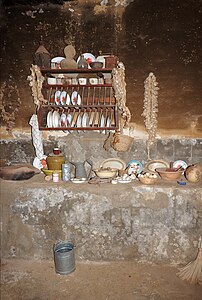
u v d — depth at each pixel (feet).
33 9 10.25
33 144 10.48
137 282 8.33
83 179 9.62
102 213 9.23
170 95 10.12
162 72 10.05
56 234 9.40
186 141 10.28
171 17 9.84
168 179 9.74
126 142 9.86
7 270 8.98
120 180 9.47
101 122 9.77
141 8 9.93
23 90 10.57
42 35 10.34
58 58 10.23
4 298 7.70
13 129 10.69
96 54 10.26
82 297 7.71
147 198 9.07
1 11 10.28
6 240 9.53
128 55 10.11
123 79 9.66
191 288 8.05
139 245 9.25
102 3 10.09
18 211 9.41
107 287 8.12
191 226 9.02
